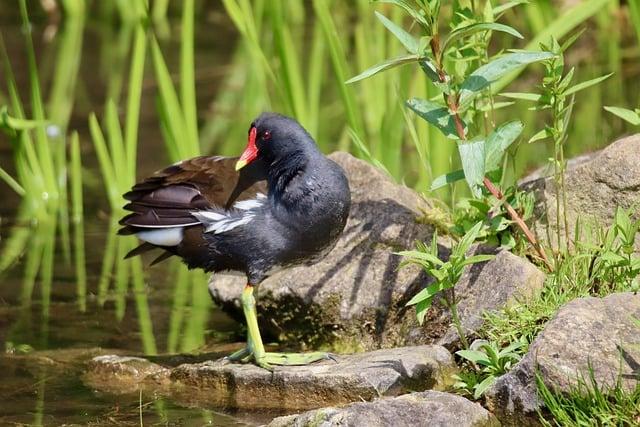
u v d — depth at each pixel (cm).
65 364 991
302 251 952
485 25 825
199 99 1922
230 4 1355
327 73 2012
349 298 987
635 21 1425
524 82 1827
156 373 948
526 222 969
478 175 816
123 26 2378
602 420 718
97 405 888
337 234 956
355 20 2264
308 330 1012
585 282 875
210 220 956
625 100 1734
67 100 1861
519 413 780
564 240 948
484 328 878
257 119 949
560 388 755
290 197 934
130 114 1466
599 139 1513
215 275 1104
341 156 1095
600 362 758
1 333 1071
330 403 854
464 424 751
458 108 854
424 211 1026
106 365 966
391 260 989
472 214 977
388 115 1416
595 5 1319
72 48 2145
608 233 865
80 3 2359
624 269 856
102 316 1123
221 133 1741
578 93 1797
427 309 887
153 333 1073
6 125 1411
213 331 1079
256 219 942
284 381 874
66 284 1221
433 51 848
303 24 2341
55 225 1441
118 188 1477
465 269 938
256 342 927
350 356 913
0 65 2047
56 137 1688
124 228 1012
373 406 761
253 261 951
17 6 2467
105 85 1992
